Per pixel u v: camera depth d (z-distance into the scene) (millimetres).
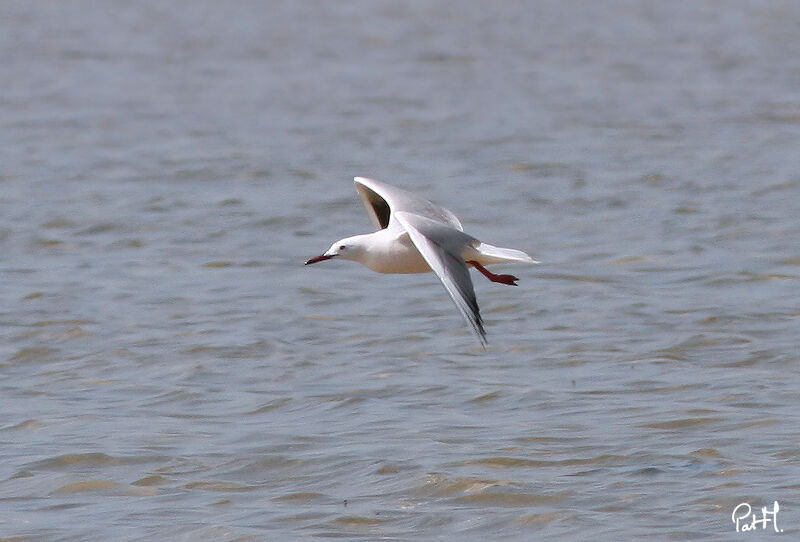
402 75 41031
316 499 10742
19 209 23281
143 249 20562
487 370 14273
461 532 10016
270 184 25547
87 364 14914
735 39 47656
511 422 12453
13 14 56906
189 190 24969
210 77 41062
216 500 10820
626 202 23250
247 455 11766
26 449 12117
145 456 11797
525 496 10570
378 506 10523
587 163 26984
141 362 14945
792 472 10859
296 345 15453
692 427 12117
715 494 10453
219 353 15148
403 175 26297
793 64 41344
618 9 57375
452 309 16844
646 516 10102
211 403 13430
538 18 55125
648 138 29766
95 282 18516
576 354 14789
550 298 17141
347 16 56531
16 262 19797
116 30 52375
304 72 41844
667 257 19266
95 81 40125
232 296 17656
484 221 22141
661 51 45094
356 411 12961
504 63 43094
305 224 22203
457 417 12695
